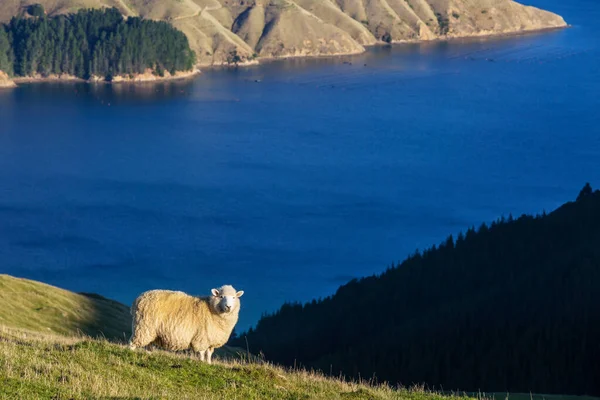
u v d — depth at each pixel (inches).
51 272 7554.1
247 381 918.4
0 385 746.8
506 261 6589.6
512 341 4889.3
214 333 966.4
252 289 7357.3
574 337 4790.8
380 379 4776.1
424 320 5634.8
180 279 7544.3
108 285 7337.6
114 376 849.5
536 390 4441.4
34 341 1030.4
